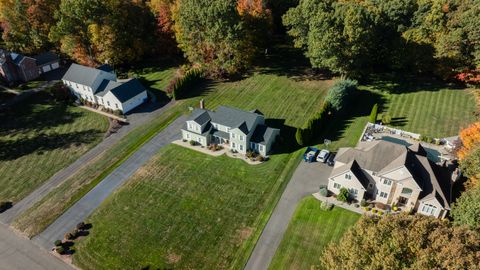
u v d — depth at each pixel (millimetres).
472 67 73875
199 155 59250
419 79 80500
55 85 81125
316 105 72000
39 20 92375
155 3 91938
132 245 44031
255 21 86625
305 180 53031
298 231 45062
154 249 43438
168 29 91562
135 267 41406
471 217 37469
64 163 58938
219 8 75500
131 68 92188
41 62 89438
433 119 66125
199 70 82750
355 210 47375
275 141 61031
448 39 70375
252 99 75125
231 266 41188
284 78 83188
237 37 79000
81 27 87375
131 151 60969
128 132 66375
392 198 47406
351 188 48062
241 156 58562
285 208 48500
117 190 52688
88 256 42844
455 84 77500
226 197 50750
